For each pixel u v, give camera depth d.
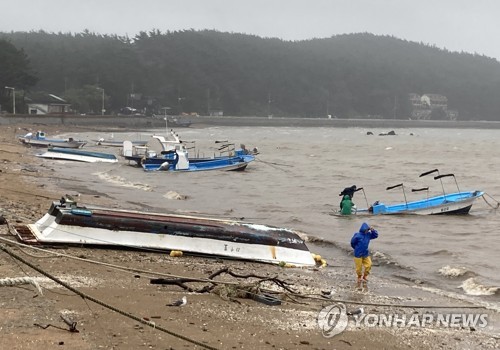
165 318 10.72
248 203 31.92
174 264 15.58
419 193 38.97
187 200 31.98
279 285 14.27
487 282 16.34
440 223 27.08
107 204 26.92
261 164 55.84
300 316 11.84
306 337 10.55
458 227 26.12
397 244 22.08
